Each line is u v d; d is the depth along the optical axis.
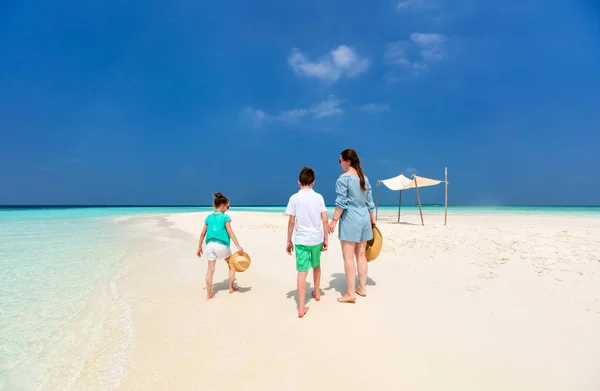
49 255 7.83
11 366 2.72
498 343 2.86
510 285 4.50
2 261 7.09
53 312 3.95
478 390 2.21
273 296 4.50
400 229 12.08
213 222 4.60
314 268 4.26
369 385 2.30
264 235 11.03
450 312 3.61
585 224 14.88
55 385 2.43
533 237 9.05
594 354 2.61
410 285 4.71
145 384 2.38
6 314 3.90
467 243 8.10
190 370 2.55
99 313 3.90
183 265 6.69
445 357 2.65
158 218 23.59
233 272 4.72
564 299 3.88
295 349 2.88
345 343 2.96
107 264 6.77
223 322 3.55
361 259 4.33
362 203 4.20
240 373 2.49
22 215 26.98
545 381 2.28
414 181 15.67
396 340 2.98
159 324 3.52
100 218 23.28
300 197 3.90
